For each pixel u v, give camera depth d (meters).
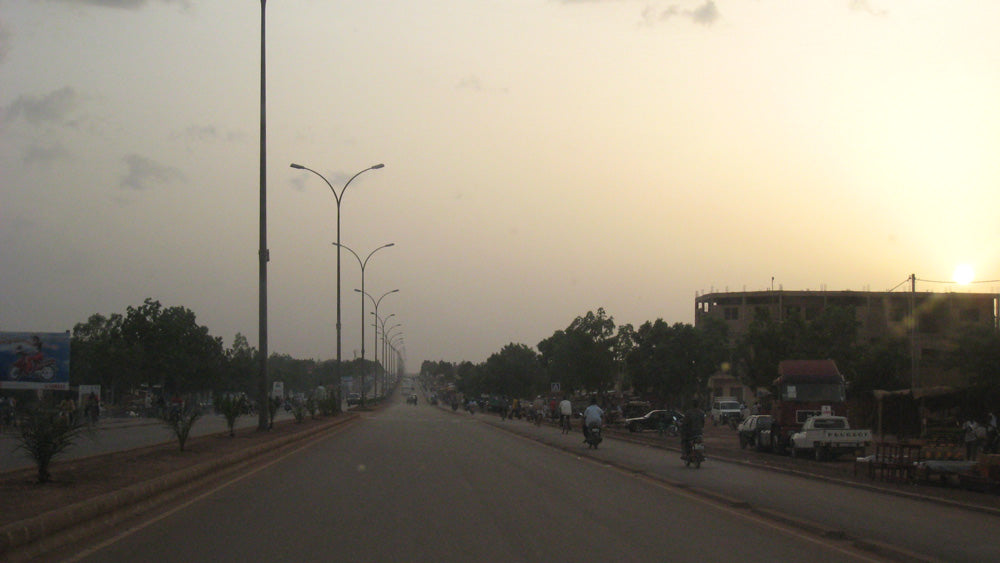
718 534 12.44
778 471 24.70
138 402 80.81
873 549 11.20
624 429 56.66
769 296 87.50
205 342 85.75
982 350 27.88
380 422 59.84
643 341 68.94
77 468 17.83
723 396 89.75
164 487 15.45
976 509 15.58
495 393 126.75
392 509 14.62
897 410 39.59
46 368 54.03
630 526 13.09
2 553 9.49
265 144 32.66
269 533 12.01
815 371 34.66
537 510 14.78
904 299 82.69
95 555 10.38
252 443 27.05
